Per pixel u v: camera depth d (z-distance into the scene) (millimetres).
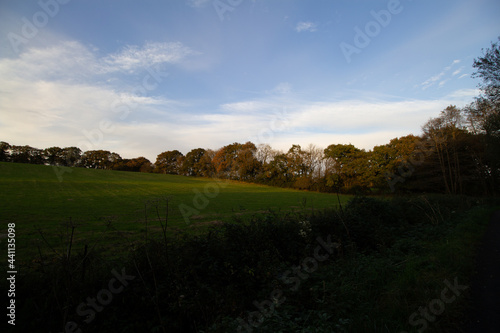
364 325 3840
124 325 5008
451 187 40750
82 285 5254
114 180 58875
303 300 5418
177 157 107000
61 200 29891
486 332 3646
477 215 14969
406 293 4723
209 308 5324
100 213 22641
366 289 5219
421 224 12203
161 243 6312
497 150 23641
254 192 53375
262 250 7176
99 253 6652
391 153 49062
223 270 6227
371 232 9828
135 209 25469
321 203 33906
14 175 48906
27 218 19250
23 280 5215
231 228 7594
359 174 52000
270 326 4203
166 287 5508
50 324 4820
